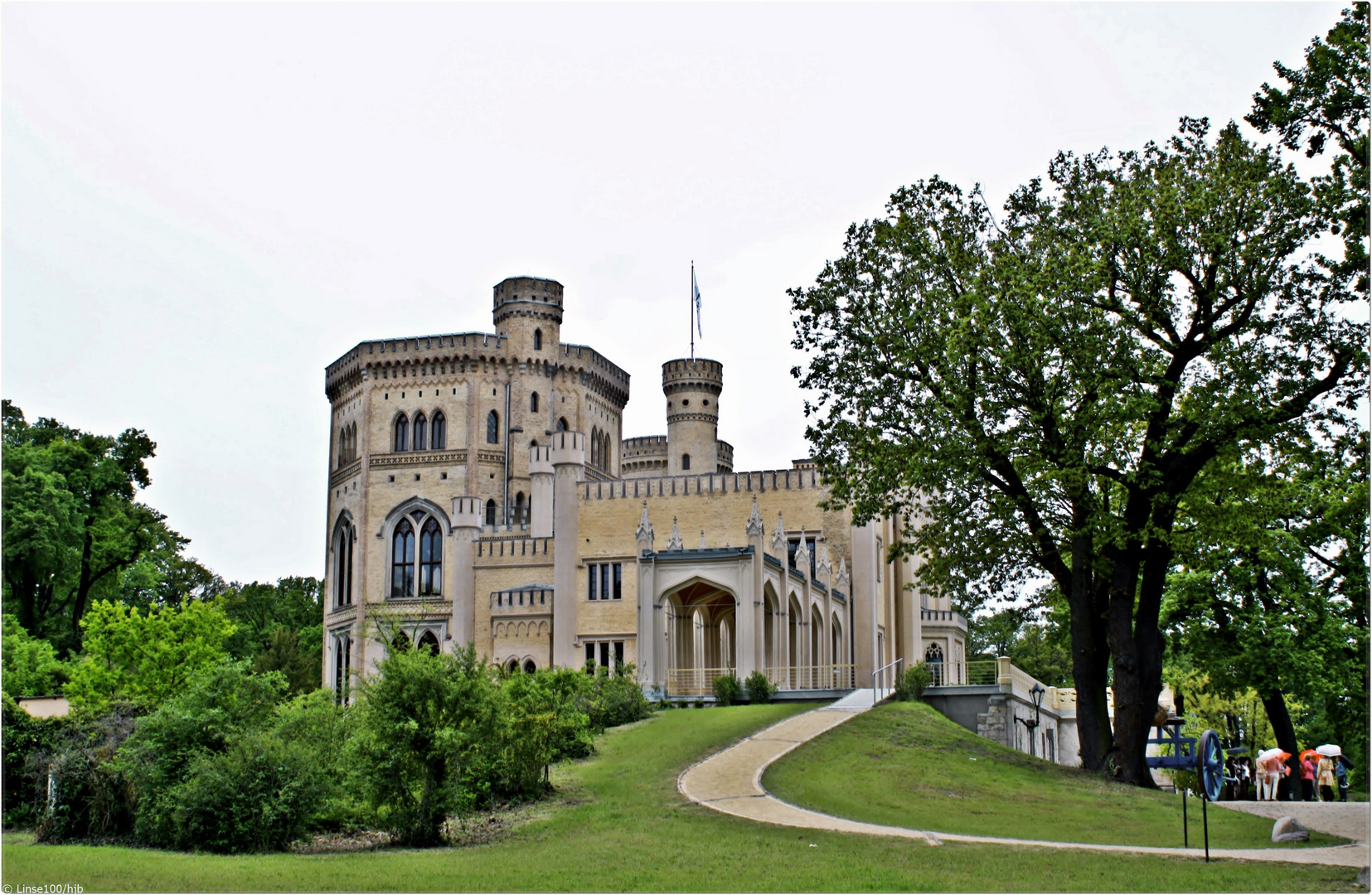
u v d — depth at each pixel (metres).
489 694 28.27
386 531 97.69
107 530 76.31
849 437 40.84
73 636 74.88
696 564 55.34
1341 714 49.22
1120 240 35.31
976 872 21.81
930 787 32.81
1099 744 38.19
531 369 102.31
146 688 49.03
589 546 71.31
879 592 73.44
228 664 28.86
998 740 51.84
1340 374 34.34
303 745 27.66
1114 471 36.94
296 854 24.98
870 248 40.78
